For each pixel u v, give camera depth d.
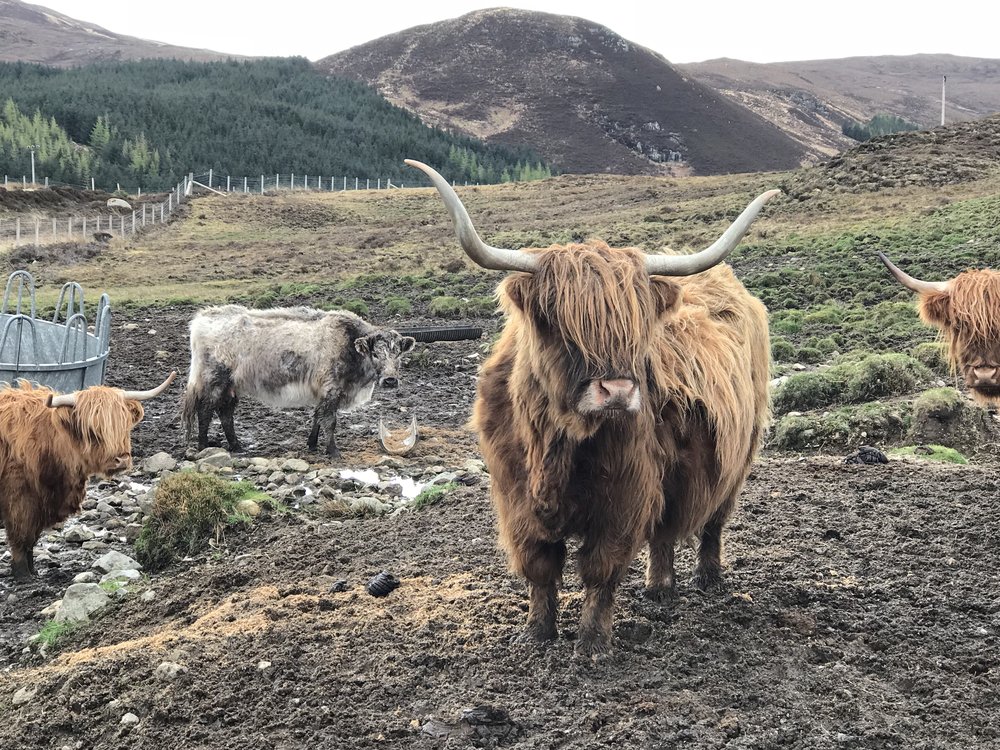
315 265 33.72
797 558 6.27
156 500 7.97
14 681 5.40
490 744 4.22
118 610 6.65
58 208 51.84
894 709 4.39
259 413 13.23
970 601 5.48
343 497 9.02
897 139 41.88
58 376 11.41
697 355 4.92
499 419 4.71
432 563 6.52
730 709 4.37
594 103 193.12
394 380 11.13
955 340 6.25
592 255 4.12
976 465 8.66
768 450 10.02
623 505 4.49
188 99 122.06
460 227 4.03
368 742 4.30
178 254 38.16
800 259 25.25
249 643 5.27
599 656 4.74
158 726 4.60
